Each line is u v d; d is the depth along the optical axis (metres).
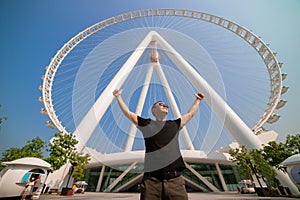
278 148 17.86
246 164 19.12
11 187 10.11
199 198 13.48
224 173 30.20
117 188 26.05
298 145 16.48
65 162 17.72
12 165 10.88
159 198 1.59
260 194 15.22
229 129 23.86
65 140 18.02
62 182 19.61
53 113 25.34
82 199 11.66
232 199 12.00
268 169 17.27
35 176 10.98
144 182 1.66
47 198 12.09
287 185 17.28
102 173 27.91
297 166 12.73
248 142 22.19
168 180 1.65
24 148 20.06
